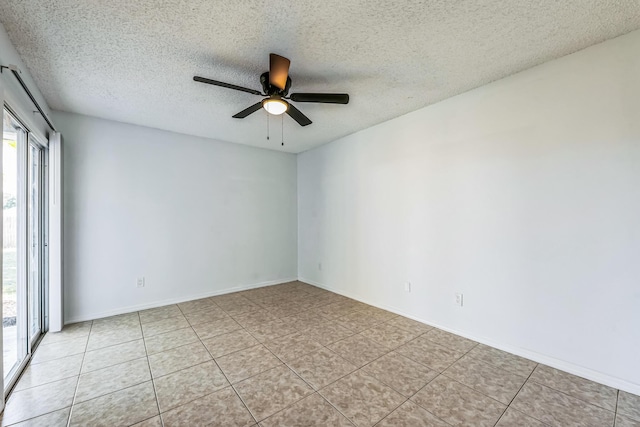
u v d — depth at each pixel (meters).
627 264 1.90
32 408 1.75
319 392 1.90
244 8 1.62
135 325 3.05
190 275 3.94
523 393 1.88
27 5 1.56
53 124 2.87
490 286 2.55
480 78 2.46
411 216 3.21
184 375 2.11
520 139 2.36
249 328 2.96
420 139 3.12
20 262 2.31
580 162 2.07
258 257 4.62
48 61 2.13
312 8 1.62
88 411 1.73
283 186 4.93
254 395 1.87
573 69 2.10
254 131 3.84
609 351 1.96
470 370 2.16
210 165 4.13
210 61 2.17
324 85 2.58
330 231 4.40
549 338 2.22
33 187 2.74
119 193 3.42
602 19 1.74
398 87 2.62
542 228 2.25
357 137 3.90
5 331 2.08
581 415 1.68
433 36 1.89
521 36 1.90
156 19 1.70
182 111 3.12
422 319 3.10
